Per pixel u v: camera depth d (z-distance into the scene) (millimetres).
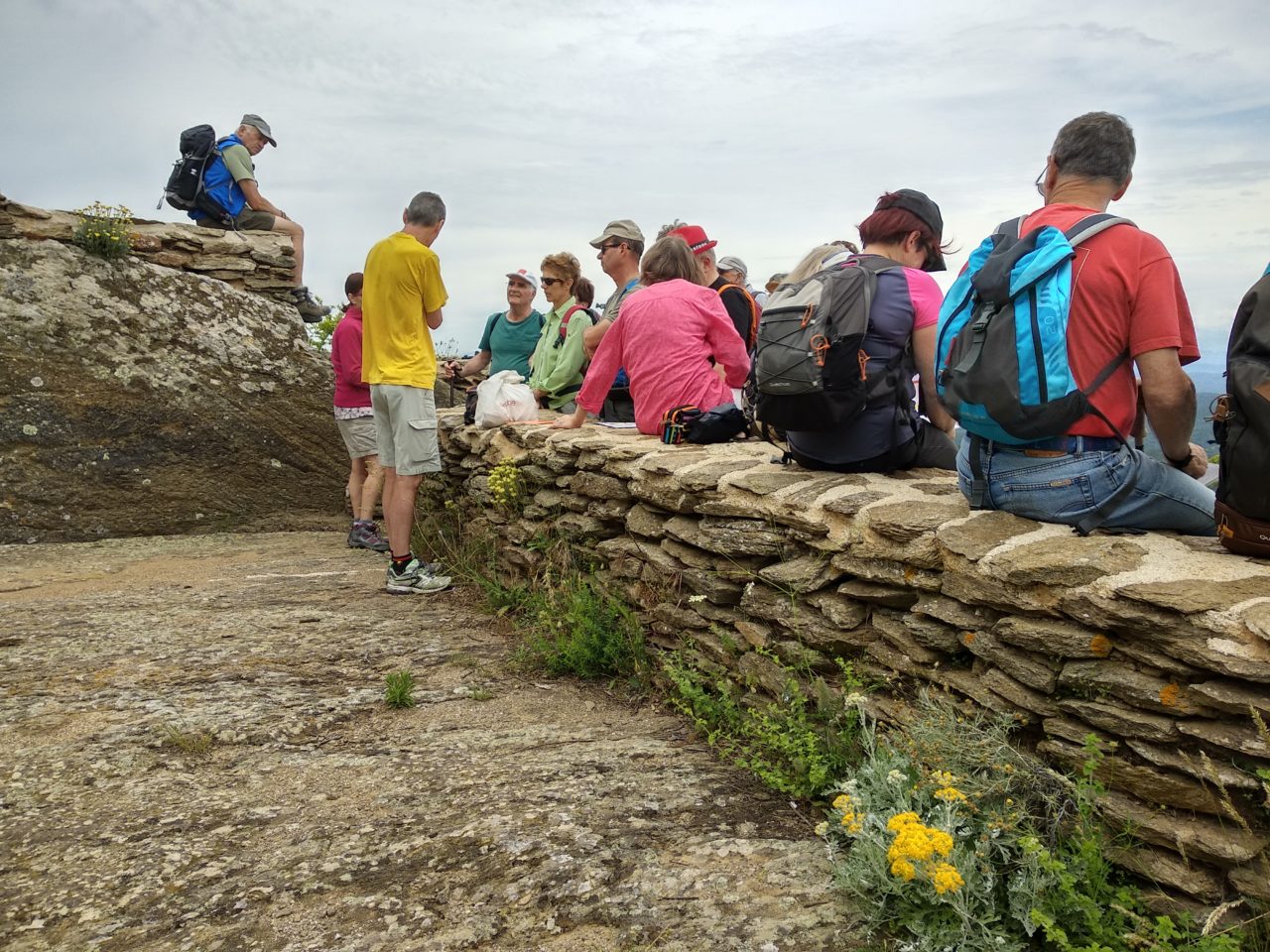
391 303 5867
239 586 6379
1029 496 2828
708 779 3242
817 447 3736
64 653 4684
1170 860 2191
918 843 2191
